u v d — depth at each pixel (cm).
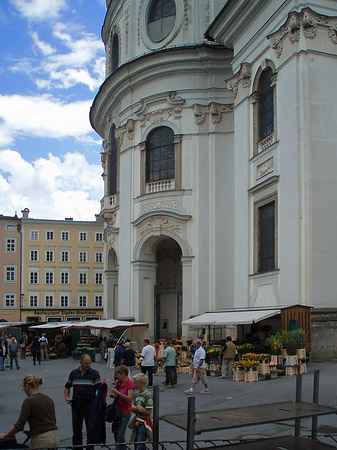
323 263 1994
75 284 7231
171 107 3184
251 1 2438
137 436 857
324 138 2062
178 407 1376
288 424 1114
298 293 1992
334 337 1938
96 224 7388
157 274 3650
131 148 3378
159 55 3188
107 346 2703
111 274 3850
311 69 2078
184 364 2117
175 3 3253
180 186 3106
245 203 2481
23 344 3466
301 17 2103
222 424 601
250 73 2514
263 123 2439
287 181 2130
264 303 2267
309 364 1861
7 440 728
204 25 3181
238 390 1561
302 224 2014
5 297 6975
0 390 1881
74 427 916
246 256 2442
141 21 3394
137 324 2875
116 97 3538
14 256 7069
